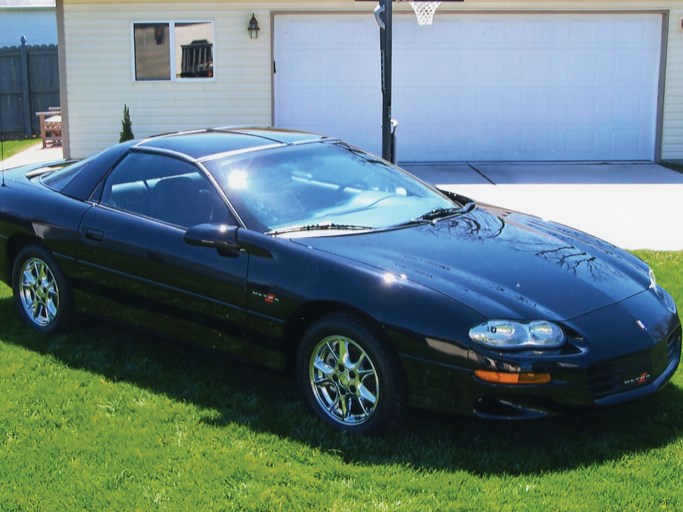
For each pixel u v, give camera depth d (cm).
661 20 1417
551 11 1406
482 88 1436
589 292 432
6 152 1669
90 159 571
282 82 1444
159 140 550
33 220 562
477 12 1406
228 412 451
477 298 406
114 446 409
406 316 404
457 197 575
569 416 400
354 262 432
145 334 559
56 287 559
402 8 1406
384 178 551
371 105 1445
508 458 402
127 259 509
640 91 1440
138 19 1430
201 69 1445
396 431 421
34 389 478
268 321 449
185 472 385
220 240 461
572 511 351
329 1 1402
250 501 361
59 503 359
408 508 354
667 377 440
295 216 486
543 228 528
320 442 416
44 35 2506
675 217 997
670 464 394
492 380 388
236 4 1419
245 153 523
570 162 1458
